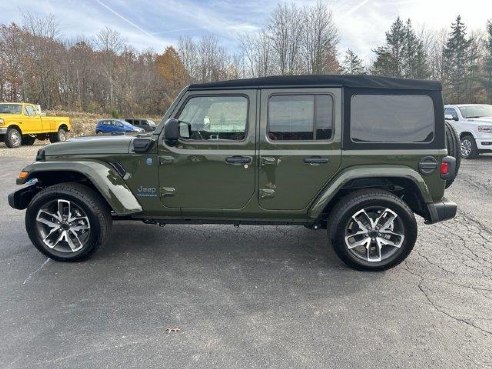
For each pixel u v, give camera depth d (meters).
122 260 3.80
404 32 51.53
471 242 4.31
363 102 3.44
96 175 3.55
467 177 8.12
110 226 3.80
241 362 2.24
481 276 3.41
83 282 3.30
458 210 5.64
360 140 3.45
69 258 3.68
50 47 46.56
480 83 48.16
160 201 3.69
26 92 44.16
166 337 2.49
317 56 44.16
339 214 3.44
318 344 2.42
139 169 3.65
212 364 2.23
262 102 3.49
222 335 2.52
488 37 48.78
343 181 3.41
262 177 3.54
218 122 3.55
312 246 4.23
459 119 11.11
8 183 7.89
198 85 3.55
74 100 50.47
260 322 2.68
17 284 3.25
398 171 3.39
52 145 3.85
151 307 2.88
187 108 3.58
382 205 3.42
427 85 3.44
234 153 3.52
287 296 3.06
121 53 55.94
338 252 3.50
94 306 2.89
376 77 3.44
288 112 3.47
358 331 2.56
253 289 3.18
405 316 2.75
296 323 2.66
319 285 3.26
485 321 2.67
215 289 3.18
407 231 3.43
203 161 3.56
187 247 4.18
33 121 16.64
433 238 4.45
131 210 3.60
